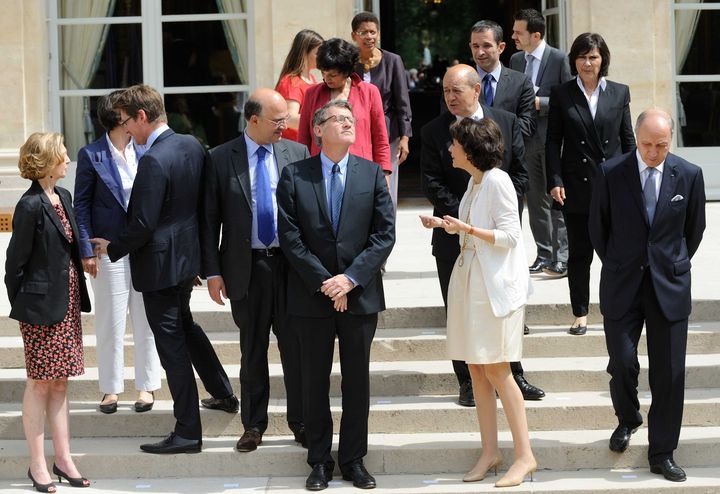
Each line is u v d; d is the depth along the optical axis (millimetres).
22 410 8508
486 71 9859
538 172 11398
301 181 8055
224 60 15391
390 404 8898
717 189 15641
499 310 7836
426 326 9914
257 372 8445
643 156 7926
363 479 8008
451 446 8398
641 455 8344
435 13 38000
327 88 9922
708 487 7941
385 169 10141
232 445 8609
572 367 9188
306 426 8133
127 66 15438
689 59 15406
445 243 8703
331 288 7844
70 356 8133
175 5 15344
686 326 8055
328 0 14945
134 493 8094
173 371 8352
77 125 15469
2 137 15016
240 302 8414
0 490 8211
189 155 8320
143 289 8250
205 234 8406
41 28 15164
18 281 8047
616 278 8070
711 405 8766
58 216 8102
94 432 8828
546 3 15750
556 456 8344
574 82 9906
